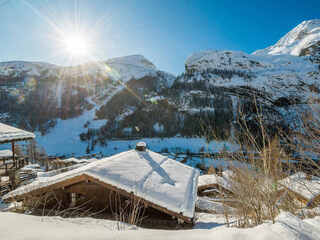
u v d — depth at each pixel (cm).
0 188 745
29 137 959
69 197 543
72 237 121
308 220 133
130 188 477
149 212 498
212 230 130
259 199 203
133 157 717
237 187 215
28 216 190
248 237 106
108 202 527
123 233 129
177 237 118
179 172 685
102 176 498
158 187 509
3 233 126
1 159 968
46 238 119
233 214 231
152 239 115
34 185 548
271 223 130
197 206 646
